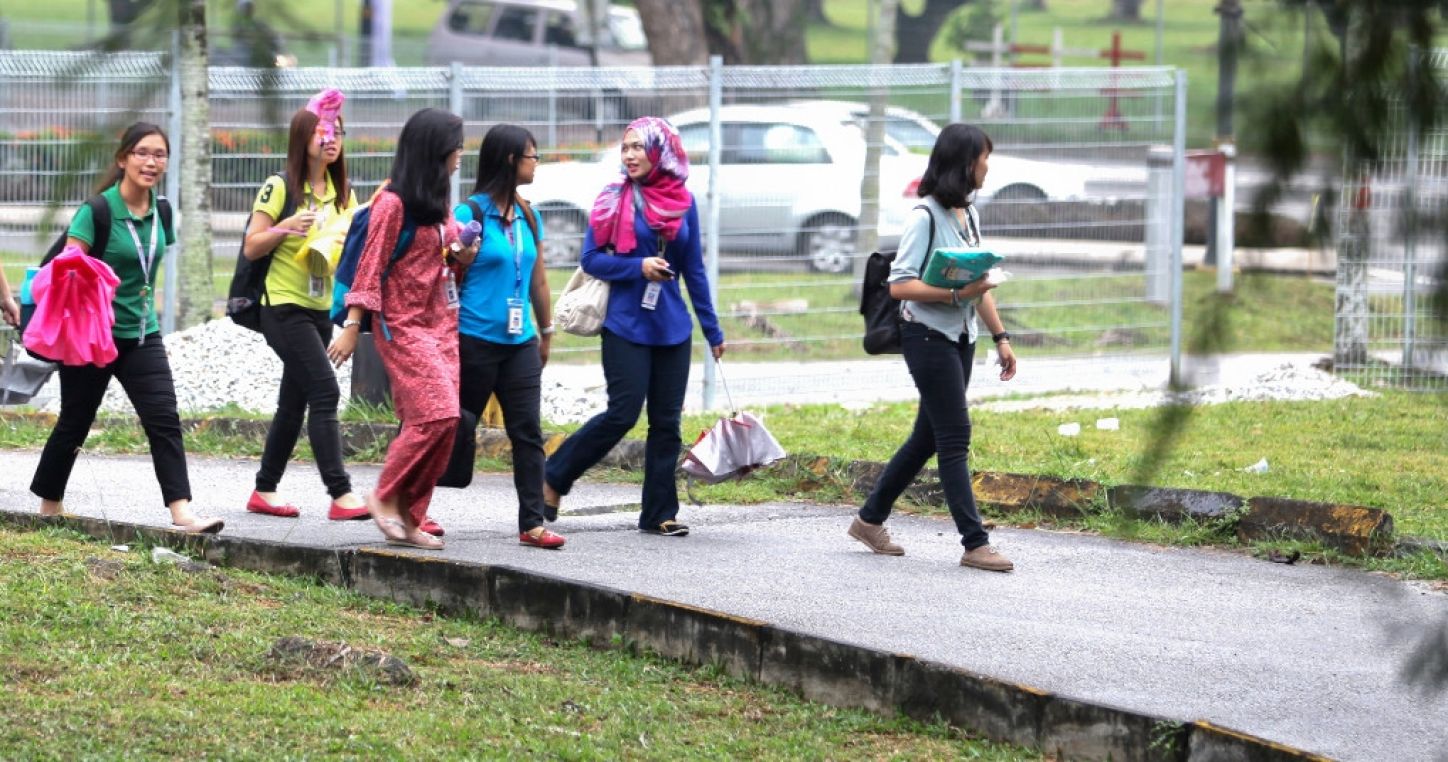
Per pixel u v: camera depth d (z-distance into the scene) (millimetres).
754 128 31328
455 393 16266
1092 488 20000
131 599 14484
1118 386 32594
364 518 18391
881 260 16922
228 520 18281
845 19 105562
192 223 26312
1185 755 10953
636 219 17641
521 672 13484
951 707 12188
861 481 21656
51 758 10469
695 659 13719
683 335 18078
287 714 11742
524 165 16969
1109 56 80000
